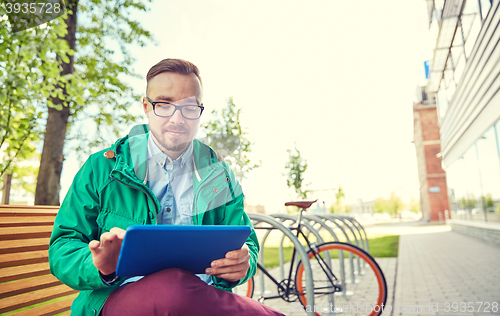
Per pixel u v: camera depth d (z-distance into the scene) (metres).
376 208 67.06
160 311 0.81
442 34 11.82
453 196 17.44
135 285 0.87
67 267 0.97
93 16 6.78
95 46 6.80
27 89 4.95
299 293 3.52
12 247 1.42
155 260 0.83
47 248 1.59
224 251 0.93
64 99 5.18
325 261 3.80
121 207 1.14
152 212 1.14
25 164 7.70
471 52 10.10
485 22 8.43
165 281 0.83
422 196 46.62
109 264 0.87
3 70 4.72
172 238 0.78
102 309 0.95
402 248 10.45
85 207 1.12
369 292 3.60
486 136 9.66
